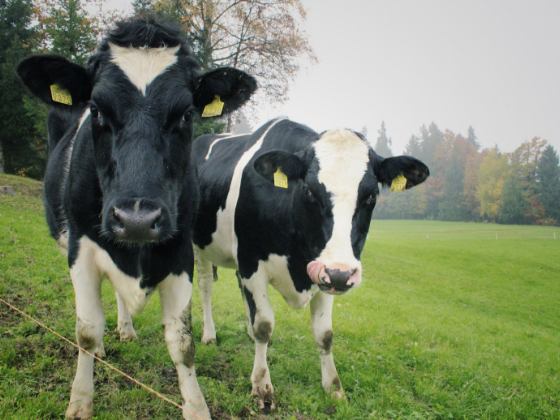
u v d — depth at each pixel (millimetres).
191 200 3789
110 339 5035
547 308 19000
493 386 5176
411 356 5973
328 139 4008
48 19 27453
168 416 3596
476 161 110375
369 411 4199
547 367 7133
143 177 2701
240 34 25219
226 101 3562
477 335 9586
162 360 4609
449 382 5199
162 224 2719
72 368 4105
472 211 105062
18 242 8734
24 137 28094
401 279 20312
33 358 4180
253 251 4418
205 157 6324
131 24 3289
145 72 3014
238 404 3922
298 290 4297
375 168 4004
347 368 5172
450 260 30625
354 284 3514
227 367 4852
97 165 3092
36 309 5371
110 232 2717
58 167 4215
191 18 21906
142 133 2816
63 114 3564
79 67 3201
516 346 9000
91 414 3412
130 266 3346
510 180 93938
